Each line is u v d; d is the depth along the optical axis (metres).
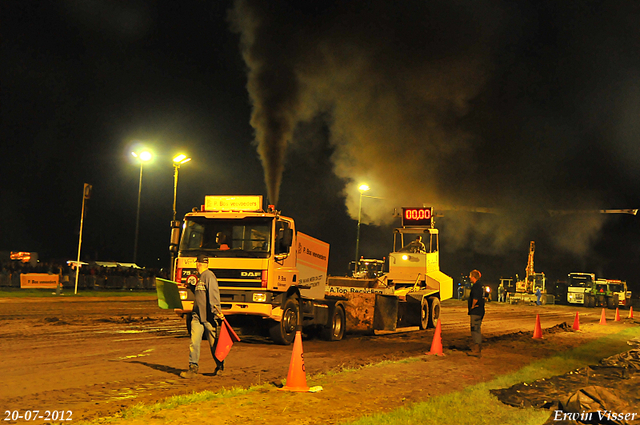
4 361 9.04
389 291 18.22
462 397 7.46
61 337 12.59
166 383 7.74
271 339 13.64
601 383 9.07
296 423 5.90
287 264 13.09
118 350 10.79
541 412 6.91
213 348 8.49
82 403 6.47
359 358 11.23
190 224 12.92
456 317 27.48
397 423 5.96
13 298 25.97
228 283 12.38
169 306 10.23
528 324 23.92
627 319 29.67
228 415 6.03
